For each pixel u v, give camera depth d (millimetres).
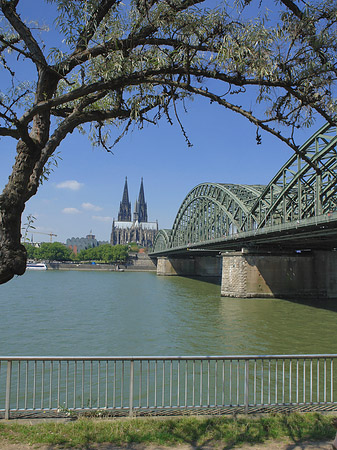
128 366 21125
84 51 5918
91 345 27109
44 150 5508
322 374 19078
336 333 30609
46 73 5652
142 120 7012
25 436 7293
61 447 6914
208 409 8969
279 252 57688
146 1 5957
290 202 55375
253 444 7203
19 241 5074
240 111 6020
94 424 7863
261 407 9117
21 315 41062
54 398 16406
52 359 8656
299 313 41812
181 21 6004
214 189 86938
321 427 7820
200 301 54531
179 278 124250
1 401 16094
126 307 48219
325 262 58281
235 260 58969
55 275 144750
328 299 56438
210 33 6191
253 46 5973
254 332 31141
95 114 6246
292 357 9180
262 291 56969
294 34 6141
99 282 102938
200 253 122188
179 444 7172
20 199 5000
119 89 6473
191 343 27438
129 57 6078
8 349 25984
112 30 6242
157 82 6078
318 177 41875
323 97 6266
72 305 50500
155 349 25859
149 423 7988
